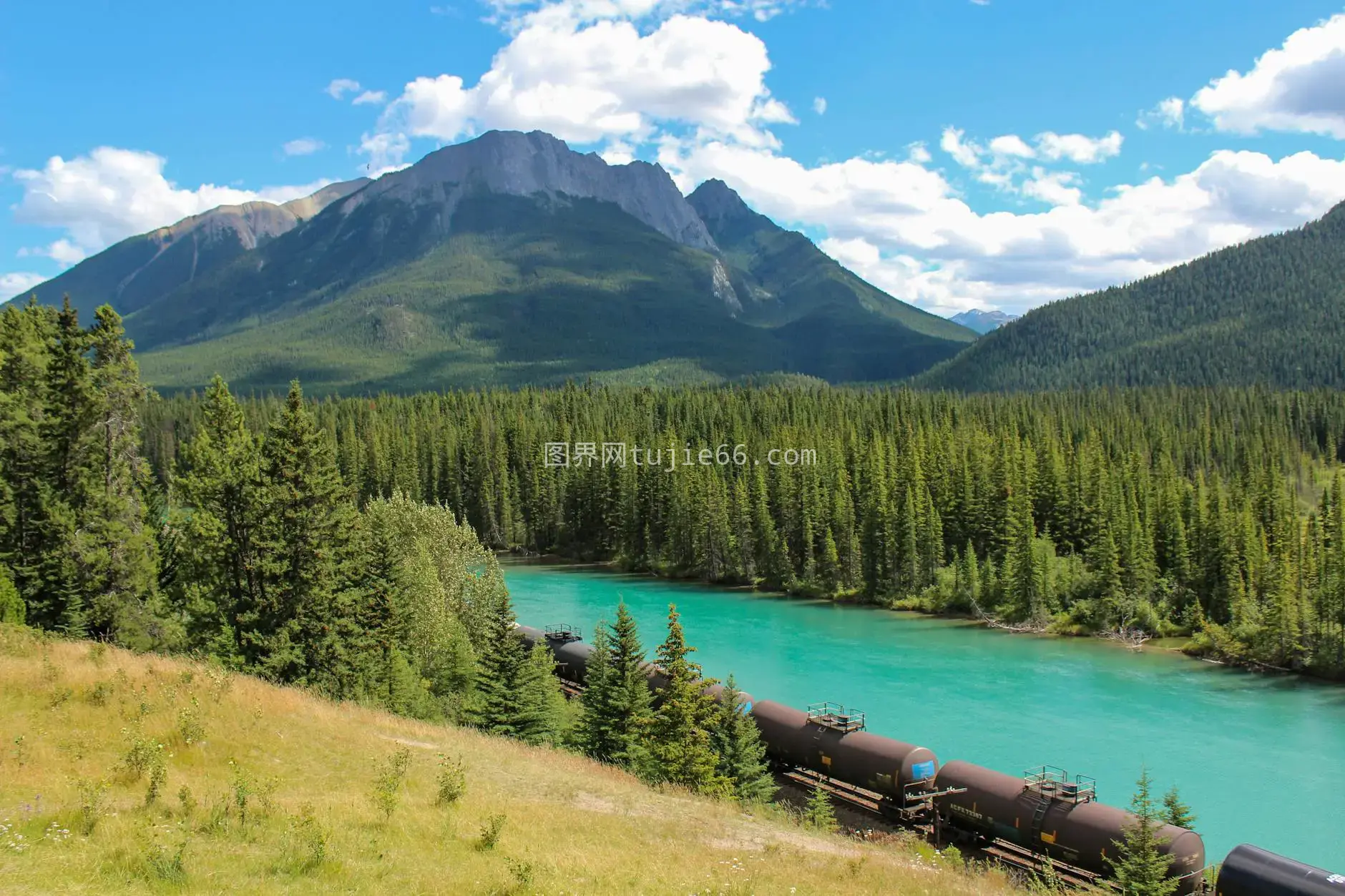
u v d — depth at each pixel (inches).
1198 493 4249.5
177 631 1903.3
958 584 3905.0
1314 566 3179.1
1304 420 7057.1
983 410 6565.0
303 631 1847.9
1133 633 3324.3
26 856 599.5
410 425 6673.2
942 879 966.4
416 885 680.4
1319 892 1102.4
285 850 700.0
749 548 4726.9
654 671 2000.5
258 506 1812.3
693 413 6953.7
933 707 2459.4
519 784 1138.0
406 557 2401.6
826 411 6624.0
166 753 917.8
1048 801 1405.0
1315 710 2428.6
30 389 1934.1
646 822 1043.9
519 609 3998.5
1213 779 1929.1
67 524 1790.1
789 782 1833.2
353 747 1116.5
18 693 1000.2
